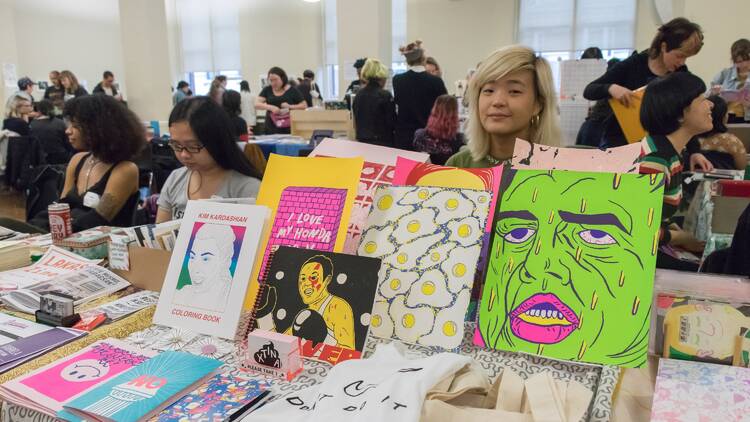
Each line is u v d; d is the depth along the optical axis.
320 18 11.52
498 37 9.48
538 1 9.21
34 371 0.90
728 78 4.45
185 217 1.17
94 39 11.59
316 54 11.60
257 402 0.81
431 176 1.16
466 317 1.00
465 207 1.04
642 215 0.94
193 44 12.67
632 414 0.76
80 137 2.45
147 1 7.84
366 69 4.43
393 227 1.08
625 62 2.60
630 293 0.89
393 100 4.43
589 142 2.96
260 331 0.92
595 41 9.02
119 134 2.44
